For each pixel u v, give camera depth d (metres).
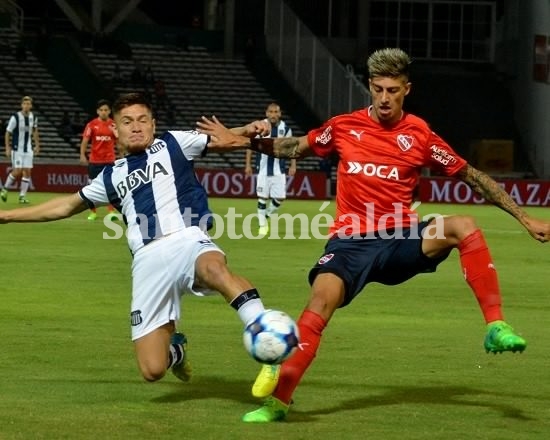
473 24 109.38
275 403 14.48
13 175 64.94
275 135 50.59
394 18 109.69
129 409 15.14
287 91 99.38
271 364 13.59
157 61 100.38
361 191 15.64
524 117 103.06
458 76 108.12
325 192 83.75
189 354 19.83
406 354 20.14
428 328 23.44
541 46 99.19
